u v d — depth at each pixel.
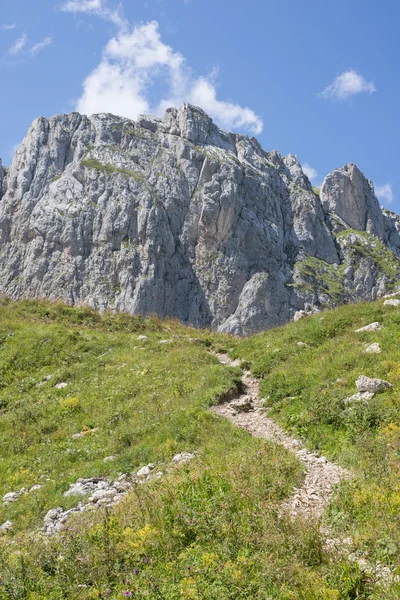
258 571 7.07
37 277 130.38
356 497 8.98
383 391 14.55
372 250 168.25
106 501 11.42
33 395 20.53
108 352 23.73
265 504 8.86
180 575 7.14
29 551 8.65
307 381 16.70
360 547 7.57
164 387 18.84
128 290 125.88
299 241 163.38
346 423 13.23
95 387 20.20
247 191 156.50
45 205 138.50
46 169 149.12
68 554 8.07
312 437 13.20
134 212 135.38
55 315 28.92
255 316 133.88
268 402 16.28
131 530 8.43
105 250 131.50
